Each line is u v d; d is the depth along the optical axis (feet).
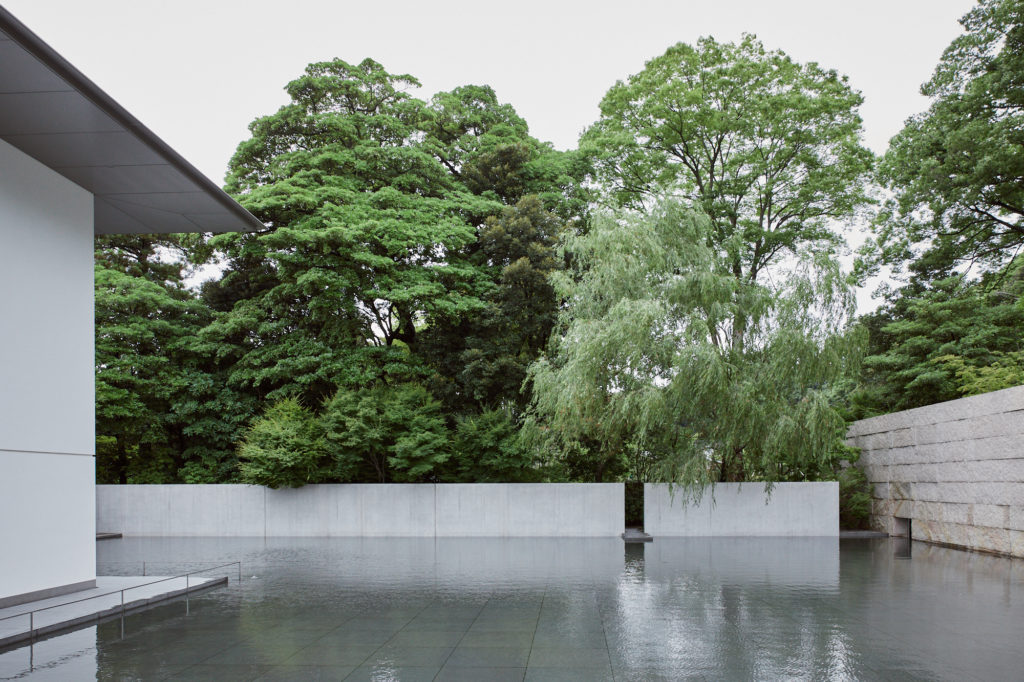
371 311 89.92
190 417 82.53
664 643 25.40
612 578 42.09
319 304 79.20
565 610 32.01
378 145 88.12
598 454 77.15
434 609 32.48
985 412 56.44
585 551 58.13
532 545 63.87
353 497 75.20
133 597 34.30
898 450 72.54
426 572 45.55
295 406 77.20
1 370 32.09
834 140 86.12
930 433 65.62
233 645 25.46
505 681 20.59
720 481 73.87
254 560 52.90
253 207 79.20
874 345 98.68
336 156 83.92
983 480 56.54
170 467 85.76
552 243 82.23
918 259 93.76
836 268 64.95
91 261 39.63
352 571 46.26
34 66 27.14
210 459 82.84
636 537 68.08
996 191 81.92
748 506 71.31
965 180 79.05
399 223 80.43
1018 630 27.45
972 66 80.74
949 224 89.56
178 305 85.15
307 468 73.82
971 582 40.01
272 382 83.66
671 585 39.27
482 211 86.38
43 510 34.40
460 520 74.28
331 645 25.35
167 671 21.98
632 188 97.09
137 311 84.38
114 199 41.60
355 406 73.46
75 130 32.45
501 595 36.29
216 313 87.04
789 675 21.13
